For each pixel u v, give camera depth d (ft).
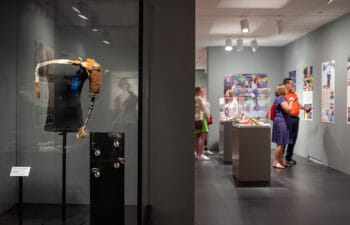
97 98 10.49
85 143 10.68
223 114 26.35
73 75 9.34
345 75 20.90
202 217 12.87
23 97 10.71
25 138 10.77
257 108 32.14
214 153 29.91
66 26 10.56
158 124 10.57
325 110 23.76
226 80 32.53
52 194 10.85
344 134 21.08
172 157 10.61
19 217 9.84
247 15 21.43
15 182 10.78
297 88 29.14
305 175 20.42
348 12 20.56
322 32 24.22
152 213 10.64
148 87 10.50
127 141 10.50
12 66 10.69
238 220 12.53
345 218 12.76
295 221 12.43
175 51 10.49
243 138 18.49
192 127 10.59
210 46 32.48
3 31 10.66
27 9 10.60
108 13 10.49
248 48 32.50
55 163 10.81
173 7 10.44
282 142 22.30
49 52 10.60
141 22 9.02
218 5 19.35
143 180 9.89
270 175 18.70
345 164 21.11
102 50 10.54
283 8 19.92
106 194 9.37
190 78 10.52
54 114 9.40
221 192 16.53
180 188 10.64
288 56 31.24
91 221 9.39
